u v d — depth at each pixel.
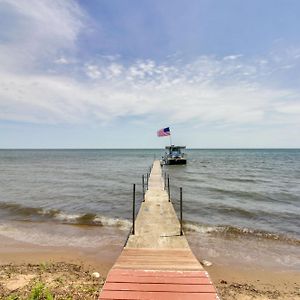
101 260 9.72
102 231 12.98
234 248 10.98
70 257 9.99
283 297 7.46
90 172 44.88
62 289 7.34
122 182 31.11
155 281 5.44
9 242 11.58
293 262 9.77
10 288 7.43
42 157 113.44
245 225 14.22
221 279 8.47
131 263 6.38
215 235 12.48
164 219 10.46
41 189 26.08
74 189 25.91
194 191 24.77
